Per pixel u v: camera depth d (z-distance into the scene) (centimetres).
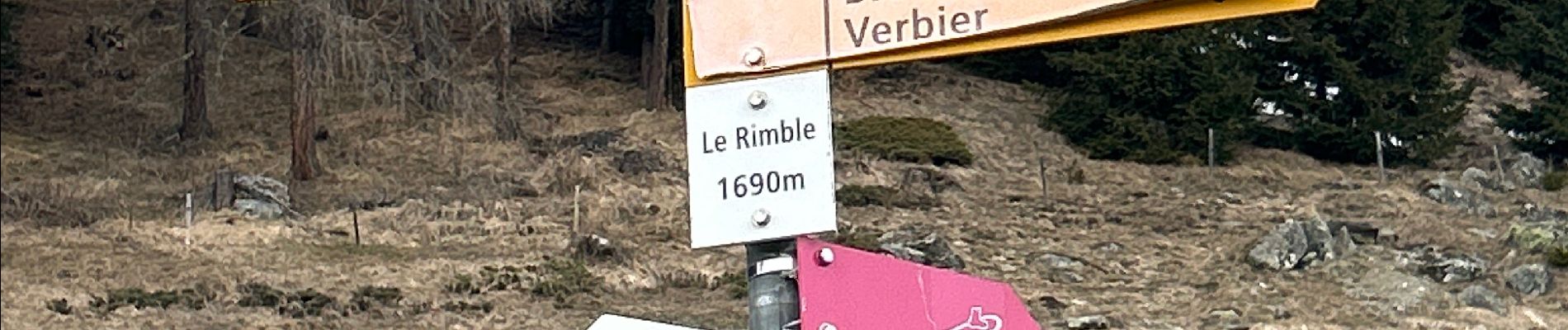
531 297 2250
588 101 3741
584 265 2411
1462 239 2656
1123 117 3409
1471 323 2167
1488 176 3203
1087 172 3266
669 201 2884
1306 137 3484
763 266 509
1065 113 3503
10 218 2567
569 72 3984
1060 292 2341
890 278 501
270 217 2688
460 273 2327
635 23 3975
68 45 3891
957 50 497
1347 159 3491
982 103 3741
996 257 2556
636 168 3111
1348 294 2320
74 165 3083
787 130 506
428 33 3178
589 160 3125
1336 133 3453
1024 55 3906
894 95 3762
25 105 3550
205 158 3177
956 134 3409
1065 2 487
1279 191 3128
